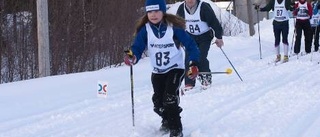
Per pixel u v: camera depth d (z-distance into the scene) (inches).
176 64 214.7
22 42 486.3
